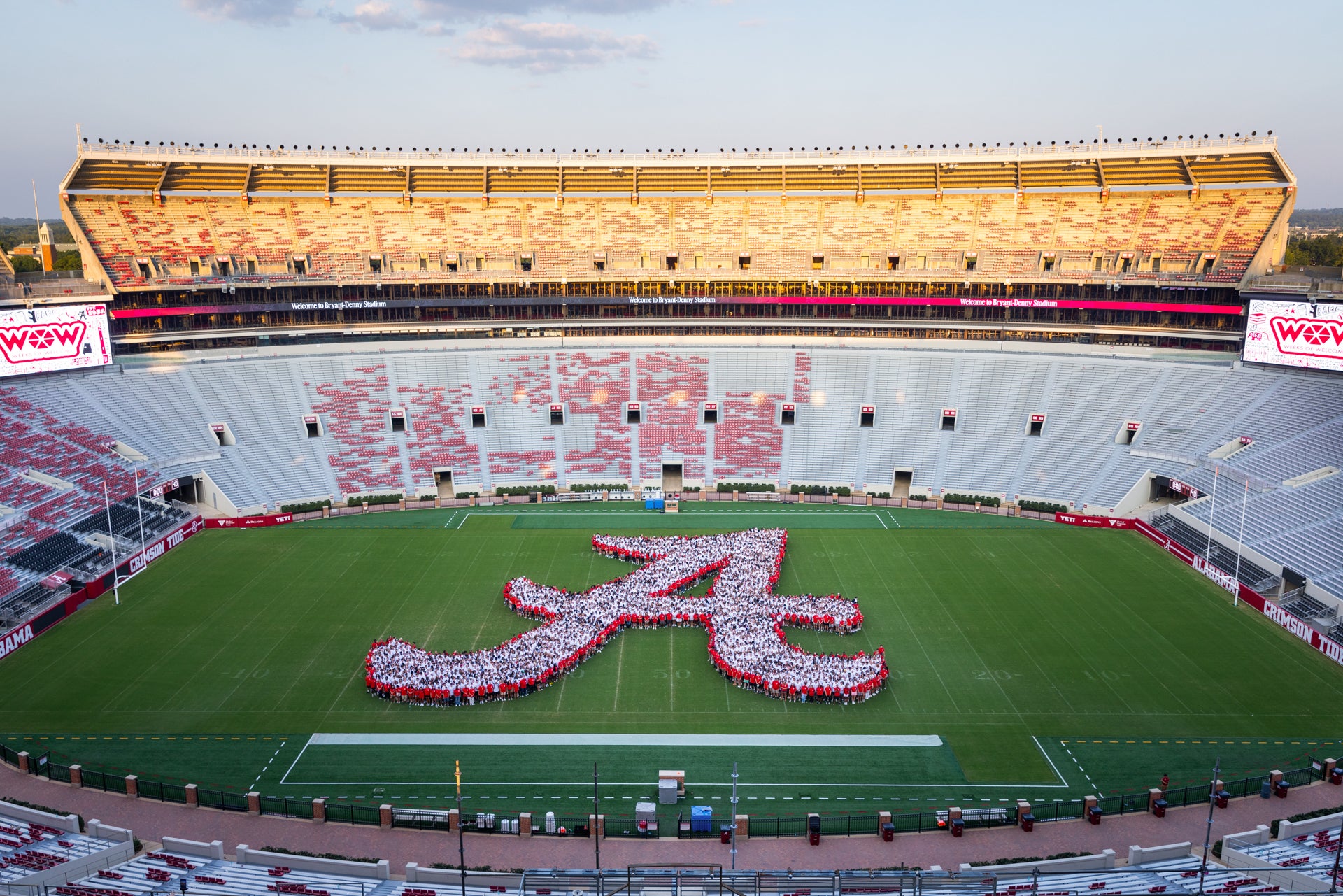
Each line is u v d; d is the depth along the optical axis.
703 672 58.00
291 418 97.38
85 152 103.12
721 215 114.50
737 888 37.03
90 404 90.19
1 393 86.19
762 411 102.69
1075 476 91.12
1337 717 52.41
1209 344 101.50
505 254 112.19
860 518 88.88
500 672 55.38
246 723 51.50
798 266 111.88
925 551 79.44
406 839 41.84
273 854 39.56
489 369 106.56
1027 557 77.94
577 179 115.12
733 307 112.62
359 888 37.00
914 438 98.38
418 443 97.75
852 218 113.25
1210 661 58.94
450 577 73.31
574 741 49.91
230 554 78.44
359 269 109.31
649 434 100.56
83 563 70.88
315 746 49.34
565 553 79.00
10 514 72.12
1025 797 45.19
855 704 53.97
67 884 36.19
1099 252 106.06
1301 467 78.75
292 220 109.25
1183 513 80.94
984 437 97.12
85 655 59.56
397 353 107.50
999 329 109.19
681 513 90.69
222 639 61.81
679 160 116.94
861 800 44.78
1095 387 99.25
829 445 98.94
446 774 46.78
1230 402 91.50
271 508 88.75
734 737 50.38
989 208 111.00
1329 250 179.25
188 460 89.38
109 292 97.75
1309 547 68.75
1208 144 106.00
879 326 111.19
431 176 113.31
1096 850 41.12
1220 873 37.88
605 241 113.44
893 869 39.19
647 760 48.12
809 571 74.62
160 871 37.66
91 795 45.12
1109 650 60.44
